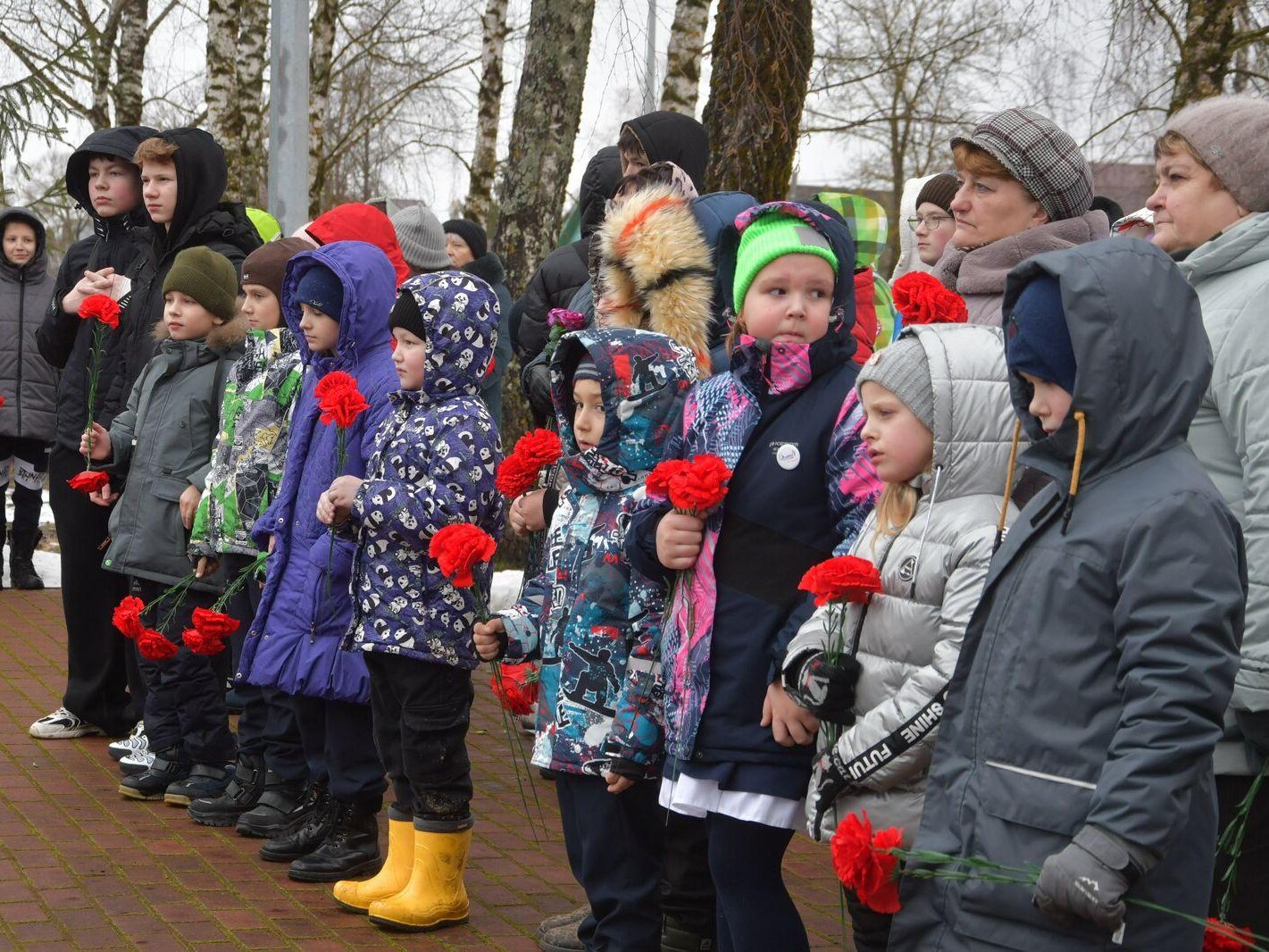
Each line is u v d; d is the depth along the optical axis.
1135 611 2.24
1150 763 2.17
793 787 3.01
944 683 2.56
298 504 4.58
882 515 2.84
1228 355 2.93
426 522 4.02
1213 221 3.14
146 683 5.42
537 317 5.91
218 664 5.36
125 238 6.21
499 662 3.89
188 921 4.24
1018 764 2.35
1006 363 2.55
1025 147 3.62
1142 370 2.33
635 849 3.49
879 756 2.62
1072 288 2.34
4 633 8.29
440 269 7.41
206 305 5.48
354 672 4.41
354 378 4.48
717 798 3.05
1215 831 2.36
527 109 9.97
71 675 6.24
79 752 6.07
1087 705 2.31
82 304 5.57
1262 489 2.83
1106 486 2.36
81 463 6.03
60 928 4.15
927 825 2.47
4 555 10.74
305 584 4.47
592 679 3.44
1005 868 2.31
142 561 5.40
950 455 2.72
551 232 10.03
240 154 14.66
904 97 20.56
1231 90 12.27
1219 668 2.19
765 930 3.06
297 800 5.02
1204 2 10.53
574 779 3.49
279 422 5.03
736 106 7.70
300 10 8.88
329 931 4.19
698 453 3.22
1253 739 2.86
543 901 4.53
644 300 3.97
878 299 5.47
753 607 3.06
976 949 2.38
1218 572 2.23
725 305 3.62
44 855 4.78
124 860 4.75
